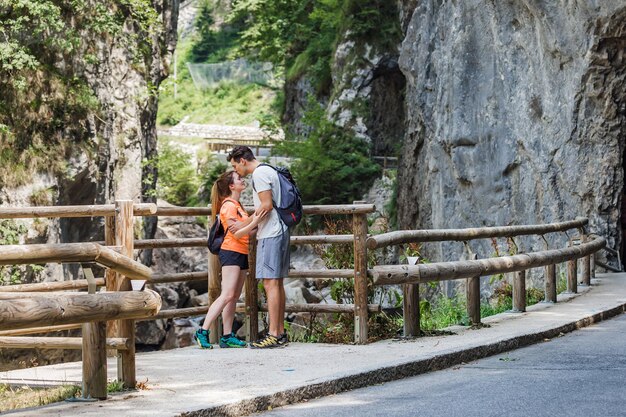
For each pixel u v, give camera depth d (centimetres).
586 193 2080
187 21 9338
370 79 4303
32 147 2209
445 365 860
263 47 5394
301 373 778
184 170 5497
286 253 1007
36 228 2141
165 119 8012
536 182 2234
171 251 3269
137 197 2727
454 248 2652
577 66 2058
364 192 4116
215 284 1093
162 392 691
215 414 625
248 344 1012
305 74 5100
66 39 2327
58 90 2297
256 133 6956
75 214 938
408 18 3456
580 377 775
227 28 8912
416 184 3209
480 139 2442
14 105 2195
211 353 953
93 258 616
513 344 970
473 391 718
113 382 714
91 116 2400
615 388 719
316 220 3809
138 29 2791
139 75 2783
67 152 2291
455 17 2555
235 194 1012
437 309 1504
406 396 707
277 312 1005
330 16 4600
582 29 2019
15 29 2116
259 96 8119
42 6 2119
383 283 1011
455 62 2538
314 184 4103
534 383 749
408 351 901
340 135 4244
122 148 2681
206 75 8381
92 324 655
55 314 573
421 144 3161
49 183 2222
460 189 2584
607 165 2058
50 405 639
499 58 2358
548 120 2170
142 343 2834
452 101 2561
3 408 669
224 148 6172
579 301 1391
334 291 1103
